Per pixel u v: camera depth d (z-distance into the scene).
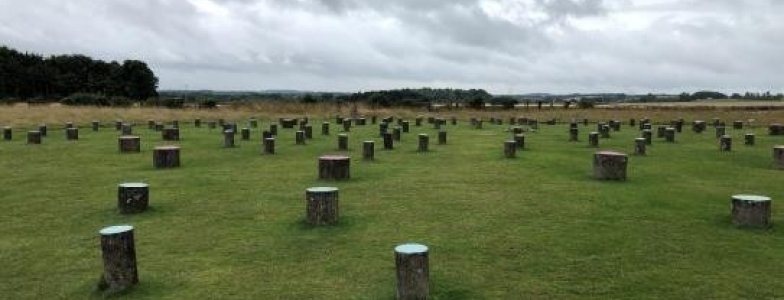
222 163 21.94
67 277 9.38
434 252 10.38
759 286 8.67
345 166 17.91
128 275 8.84
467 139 32.75
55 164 21.88
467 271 9.40
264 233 11.69
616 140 32.59
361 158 23.25
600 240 11.04
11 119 44.00
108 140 31.98
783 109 77.19
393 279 9.10
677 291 8.51
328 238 11.28
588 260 9.89
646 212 13.32
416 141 31.33
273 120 54.12
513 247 10.65
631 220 12.56
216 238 11.38
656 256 10.06
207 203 14.50
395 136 31.81
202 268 9.70
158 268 9.71
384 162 22.05
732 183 17.36
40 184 17.48
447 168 20.39
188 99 92.25
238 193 15.77
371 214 13.19
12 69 97.12
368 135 35.53
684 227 11.96
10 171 20.14
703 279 8.97
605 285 8.77
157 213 13.47
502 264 9.73
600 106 98.12
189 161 22.55
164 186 16.91
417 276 8.12
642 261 9.81
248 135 32.28
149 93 113.12
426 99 97.75
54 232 11.98
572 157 23.62
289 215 13.15
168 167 20.69
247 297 8.49
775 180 17.98
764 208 11.83
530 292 8.52
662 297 8.30
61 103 74.25
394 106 79.88
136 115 53.53
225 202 14.60
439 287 8.73
